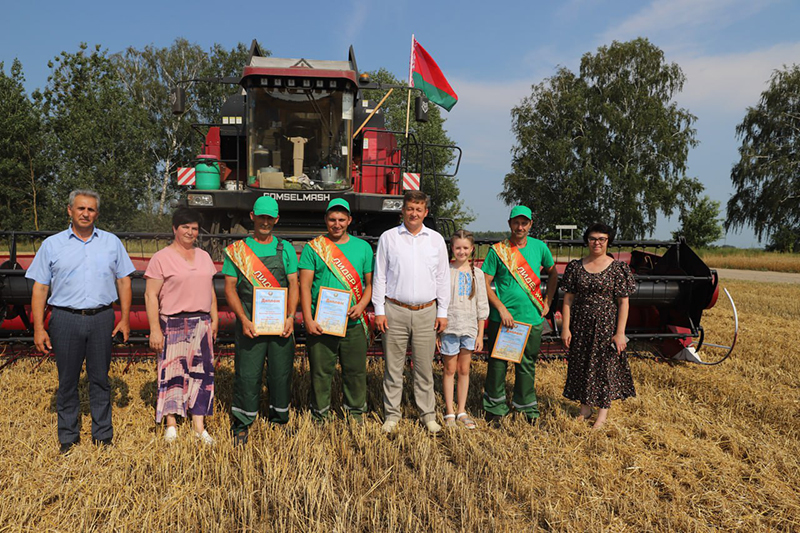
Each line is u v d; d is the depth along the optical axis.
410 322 4.48
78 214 3.85
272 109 8.14
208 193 7.94
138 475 3.55
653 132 39.78
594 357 4.63
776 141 43.34
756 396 5.55
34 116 37.28
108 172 34.53
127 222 35.31
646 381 6.10
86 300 3.91
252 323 4.11
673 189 40.03
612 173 39.31
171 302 4.09
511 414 4.95
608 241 4.63
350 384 4.59
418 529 3.06
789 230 42.00
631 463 4.01
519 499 3.51
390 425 4.54
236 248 4.14
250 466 3.64
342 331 4.30
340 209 4.30
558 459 4.01
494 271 4.83
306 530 3.03
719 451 4.25
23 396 5.09
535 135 42.34
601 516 3.29
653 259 7.53
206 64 41.19
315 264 4.38
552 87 43.09
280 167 8.23
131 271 4.24
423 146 8.91
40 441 4.12
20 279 5.61
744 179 43.72
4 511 3.10
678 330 7.04
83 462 3.78
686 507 3.42
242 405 4.22
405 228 4.45
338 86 8.12
